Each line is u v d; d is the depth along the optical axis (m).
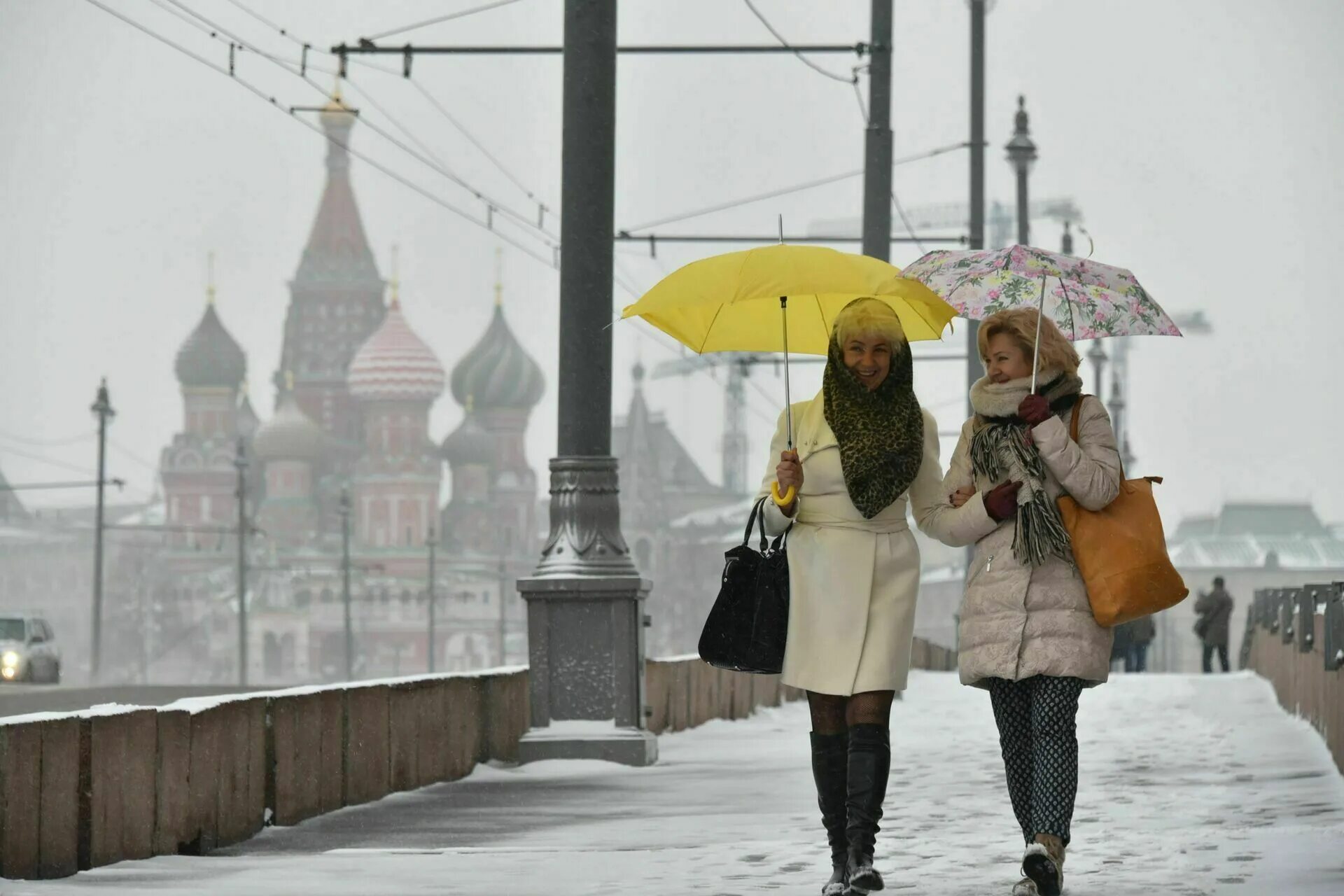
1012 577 18.80
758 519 19.28
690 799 31.66
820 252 20.38
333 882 20.94
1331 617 35.19
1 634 113.44
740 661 19.25
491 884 20.52
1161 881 18.94
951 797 29.91
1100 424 19.19
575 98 40.94
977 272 19.44
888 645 18.91
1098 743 40.38
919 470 19.19
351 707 31.72
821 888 19.69
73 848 23.06
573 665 39.50
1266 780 30.80
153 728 25.09
